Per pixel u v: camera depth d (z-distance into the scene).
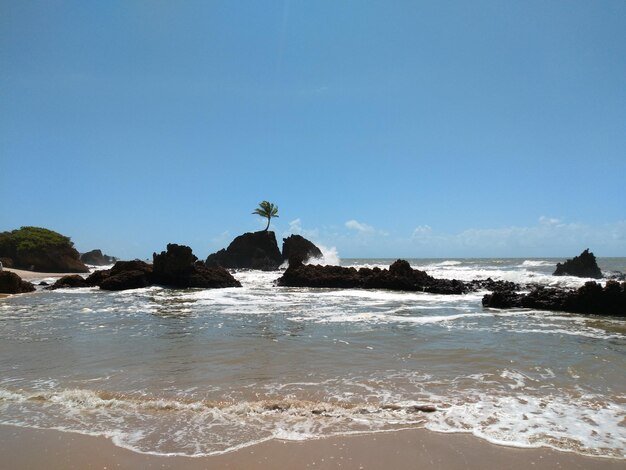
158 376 10.66
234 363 11.87
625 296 21.75
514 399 8.95
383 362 11.90
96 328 17.89
